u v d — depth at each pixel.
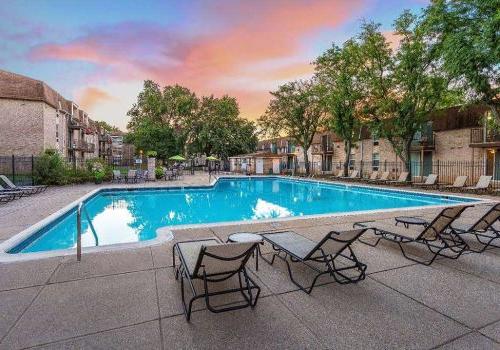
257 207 14.07
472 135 20.17
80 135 37.41
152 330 2.70
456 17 14.32
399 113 19.95
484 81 13.05
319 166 38.09
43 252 4.86
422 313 3.03
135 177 21.38
